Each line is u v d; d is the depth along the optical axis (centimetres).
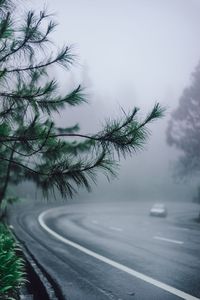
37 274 782
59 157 462
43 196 472
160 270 950
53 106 468
